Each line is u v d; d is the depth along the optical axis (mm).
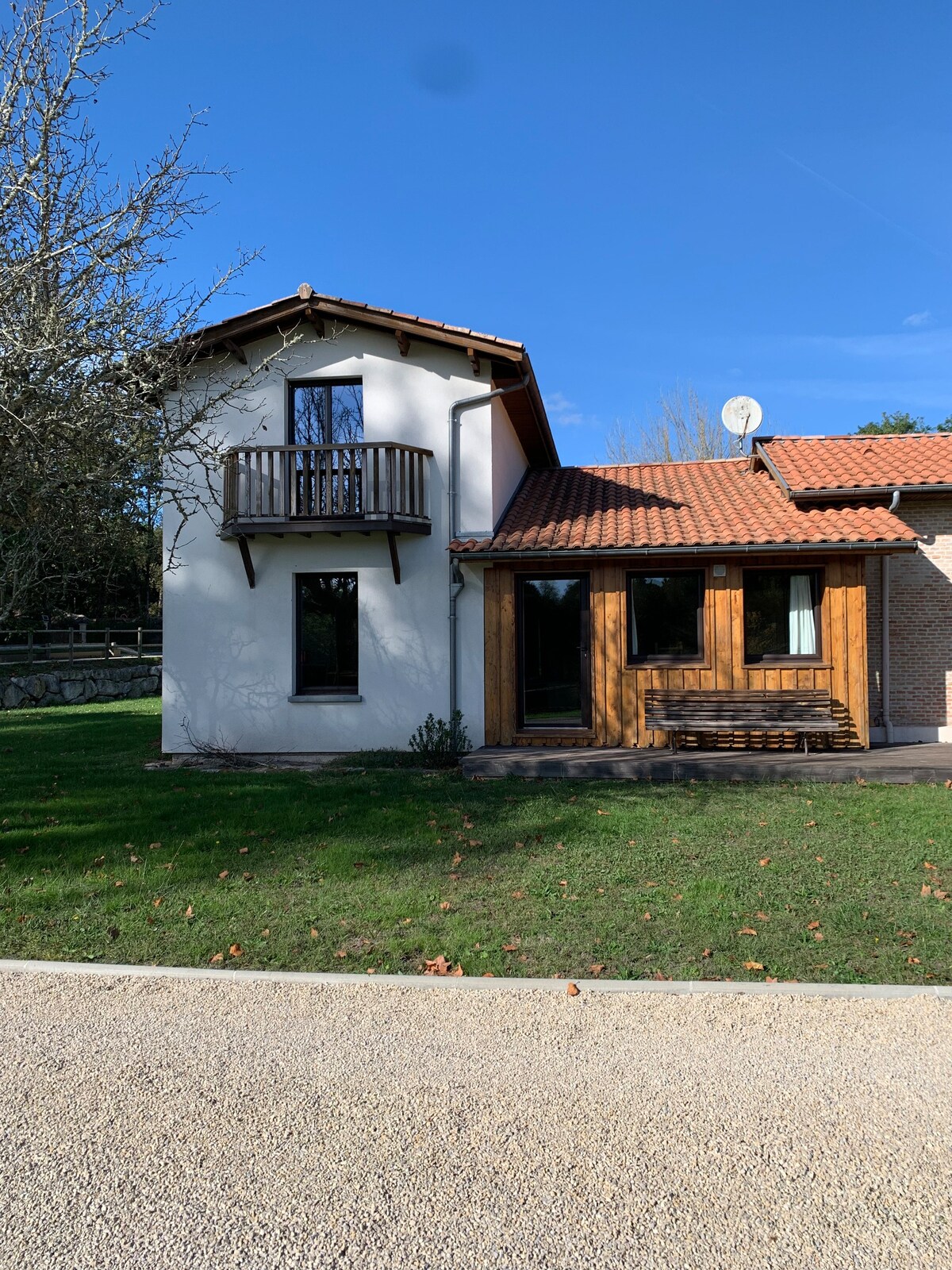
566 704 12750
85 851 7477
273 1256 2652
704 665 12297
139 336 7988
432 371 13070
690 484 14977
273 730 13234
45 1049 4066
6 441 7148
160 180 8047
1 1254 2678
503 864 6996
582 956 5148
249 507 12555
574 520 13227
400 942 5355
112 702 26000
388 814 8664
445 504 12992
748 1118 3391
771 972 4902
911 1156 3117
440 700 12922
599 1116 3414
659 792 9812
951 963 4969
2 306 6965
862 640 12047
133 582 33500
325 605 13492
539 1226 2766
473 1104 3514
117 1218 2830
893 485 12820
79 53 7469
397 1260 2625
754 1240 2688
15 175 7422
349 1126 3354
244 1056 3977
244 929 5695
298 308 12742
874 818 8328
